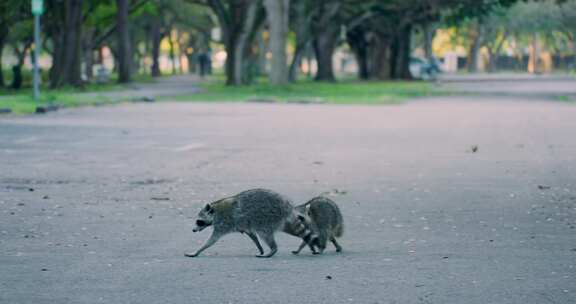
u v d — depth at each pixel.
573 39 125.38
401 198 13.20
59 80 51.09
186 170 16.30
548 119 30.06
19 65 55.12
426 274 8.30
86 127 25.77
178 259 9.05
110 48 101.81
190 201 12.87
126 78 61.19
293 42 119.00
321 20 68.31
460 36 131.62
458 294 7.55
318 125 27.05
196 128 25.75
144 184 14.55
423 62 90.31
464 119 29.91
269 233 9.11
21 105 33.09
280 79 54.28
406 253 9.34
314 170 16.36
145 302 7.29
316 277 8.20
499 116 31.56
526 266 8.66
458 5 70.19
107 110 34.12
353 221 11.32
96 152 19.22
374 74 84.88
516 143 21.59
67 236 10.27
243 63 59.91
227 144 21.09
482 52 157.38
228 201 9.19
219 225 9.17
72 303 7.25
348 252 9.44
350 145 20.95
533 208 12.35
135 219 11.40
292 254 9.34
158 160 17.84
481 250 9.49
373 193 13.66
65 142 21.33
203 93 48.50
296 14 66.81
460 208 12.33
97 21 65.88
